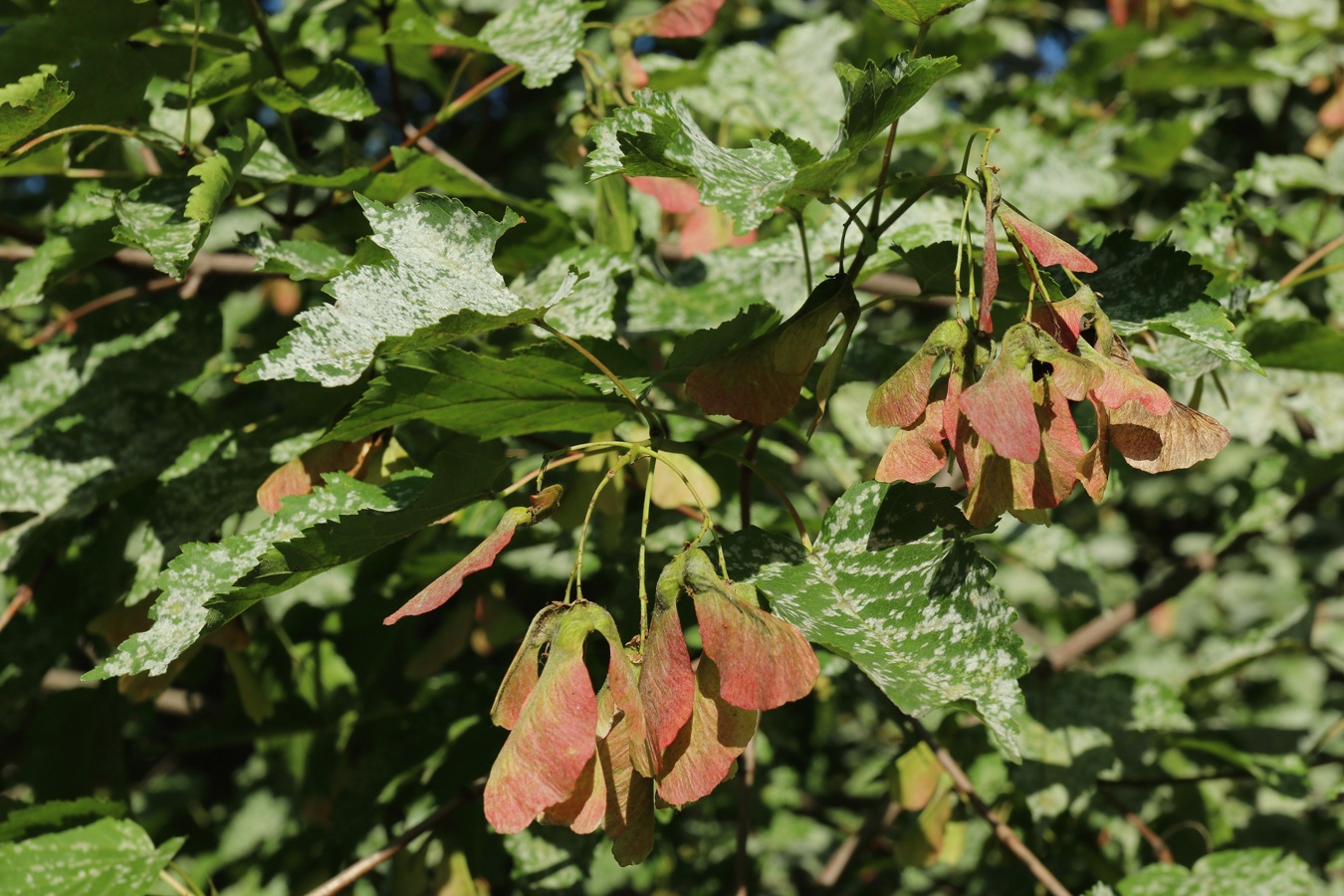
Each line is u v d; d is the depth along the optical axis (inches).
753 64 24.5
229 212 30.5
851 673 20.0
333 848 20.6
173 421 18.7
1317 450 23.3
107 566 19.5
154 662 15.3
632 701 14.0
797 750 28.3
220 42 19.4
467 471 15.2
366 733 21.0
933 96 26.6
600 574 23.1
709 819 29.6
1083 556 23.6
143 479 18.6
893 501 15.4
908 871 30.1
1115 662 38.6
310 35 20.6
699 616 14.0
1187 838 22.0
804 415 24.4
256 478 17.8
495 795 13.7
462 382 15.7
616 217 18.9
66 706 20.4
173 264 16.1
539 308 15.1
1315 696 39.9
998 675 14.7
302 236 20.4
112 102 17.6
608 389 15.9
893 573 15.3
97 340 19.3
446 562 20.2
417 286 15.3
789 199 15.5
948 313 33.2
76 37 17.6
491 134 33.8
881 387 14.3
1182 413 14.2
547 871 19.7
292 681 21.5
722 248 19.1
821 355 18.3
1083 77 31.1
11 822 17.6
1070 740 21.2
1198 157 27.3
